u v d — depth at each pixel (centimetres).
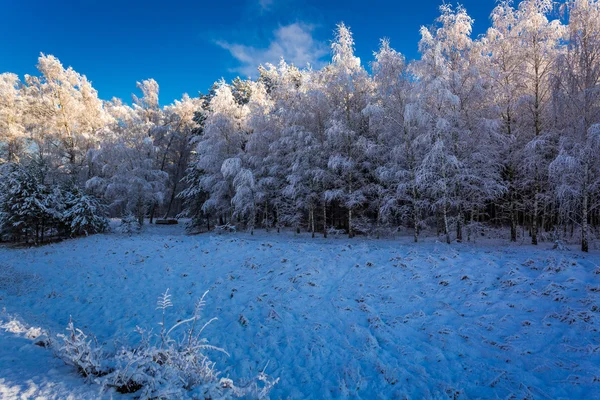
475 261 978
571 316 627
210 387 304
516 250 1187
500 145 1499
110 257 1527
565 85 1237
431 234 1870
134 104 3734
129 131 3111
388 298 836
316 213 2317
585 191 1155
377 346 621
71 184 2523
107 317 852
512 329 638
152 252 1531
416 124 1558
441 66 1375
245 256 1320
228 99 2328
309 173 1852
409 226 2095
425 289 859
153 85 3803
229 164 1997
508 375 501
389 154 1630
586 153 1120
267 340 673
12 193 2070
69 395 294
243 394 332
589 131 1062
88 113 3198
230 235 2175
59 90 2961
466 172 1409
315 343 648
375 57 1670
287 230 2383
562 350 548
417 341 636
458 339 623
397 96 1597
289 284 978
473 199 1528
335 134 1653
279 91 2145
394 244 1504
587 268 822
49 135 2934
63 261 1541
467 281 855
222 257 1346
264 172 2189
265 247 1411
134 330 745
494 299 757
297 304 849
